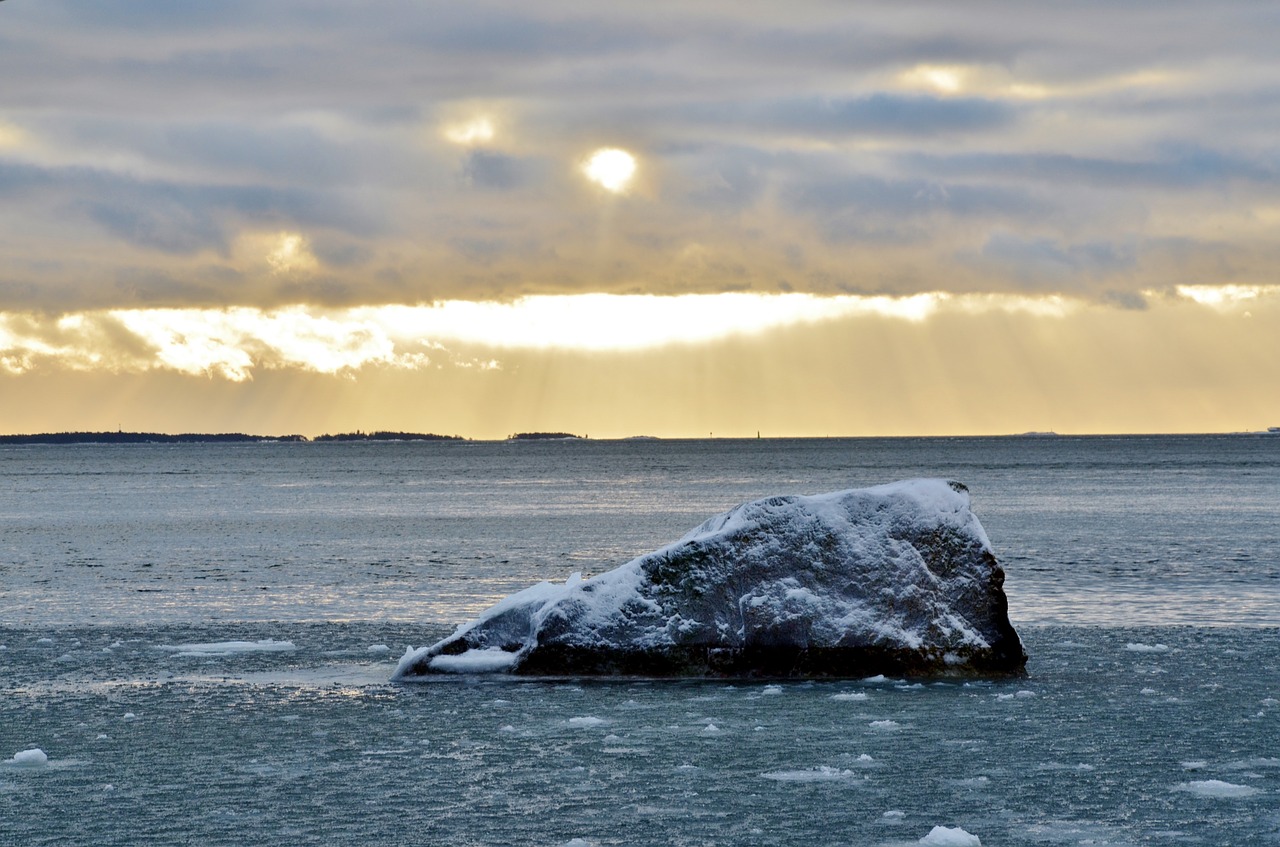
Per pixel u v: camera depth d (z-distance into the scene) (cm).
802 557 3334
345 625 4369
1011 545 7356
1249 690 3078
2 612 4803
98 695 3138
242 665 3566
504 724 2784
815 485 17550
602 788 2288
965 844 1959
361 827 2080
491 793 2261
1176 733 2650
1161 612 4525
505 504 13412
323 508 12938
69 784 2334
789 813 2136
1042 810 2139
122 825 2098
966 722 2766
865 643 3272
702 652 3300
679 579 3338
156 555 7394
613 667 3306
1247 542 7356
